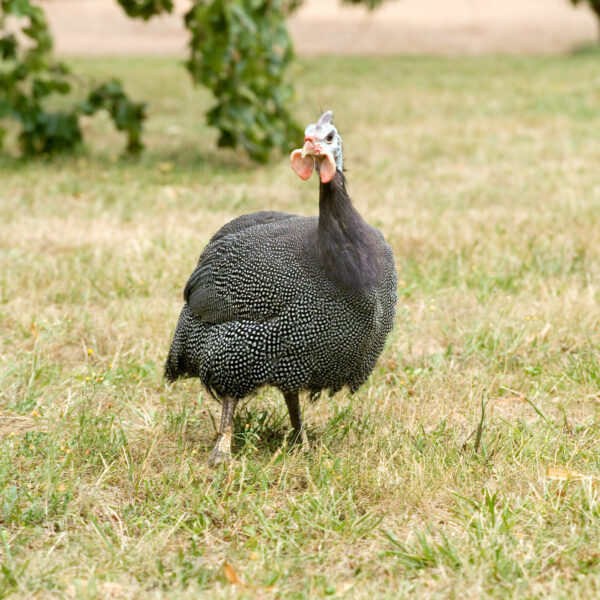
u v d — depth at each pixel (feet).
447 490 31.83
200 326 35.19
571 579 27.20
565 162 83.76
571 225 63.62
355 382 34.68
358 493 32.48
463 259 57.82
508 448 35.14
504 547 28.25
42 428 37.06
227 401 34.71
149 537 29.35
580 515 30.37
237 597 25.90
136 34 233.96
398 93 129.18
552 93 126.31
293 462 34.17
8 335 46.16
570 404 40.27
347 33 242.17
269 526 30.07
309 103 118.83
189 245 58.54
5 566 27.04
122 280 53.31
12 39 82.33
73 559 28.12
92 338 45.57
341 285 31.94
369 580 27.50
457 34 238.89
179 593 26.17
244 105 81.00
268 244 33.40
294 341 32.60
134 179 77.41
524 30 245.45
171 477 33.24
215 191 73.31
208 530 30.27
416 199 71.51
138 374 42.09
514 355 44.75
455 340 46.91
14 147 91.45
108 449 34.94
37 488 32.14
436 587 26.84
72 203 69.05
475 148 90.22
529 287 52.85
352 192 73.56
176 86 136.05
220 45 75.05
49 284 52.54
